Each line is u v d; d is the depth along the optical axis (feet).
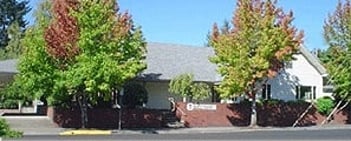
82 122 118.93
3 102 156.97
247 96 138.72
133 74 113.19
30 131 110.11
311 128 134.31
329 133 112.06
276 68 133.28
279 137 98.58
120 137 96.89
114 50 112.16
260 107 144.87
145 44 120.06
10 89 144.66
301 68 164.86
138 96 132.05
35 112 149.69
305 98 165.17
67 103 121.49
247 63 130.93
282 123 147.95
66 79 110.01
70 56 111.14
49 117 125.29
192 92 136.77
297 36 133.28
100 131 112.98
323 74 167.02
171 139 91.66
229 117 140.26
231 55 131.44
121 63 113.39
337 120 156.04
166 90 146.20
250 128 132.16
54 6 112.78
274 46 130.62
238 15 131.44
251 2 131.13
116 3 113.60
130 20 115.34
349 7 155.63
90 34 109.91
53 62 111.96
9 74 136.15
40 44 110.93
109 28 111.65
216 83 147.64
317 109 153.79
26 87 112.16
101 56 110.11
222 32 134.21
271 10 131.23
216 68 145.38
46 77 111.14
